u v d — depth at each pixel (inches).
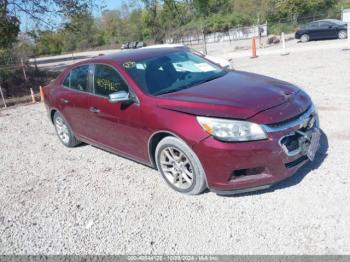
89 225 153.0
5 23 886.4
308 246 121.6
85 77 213.9
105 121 195.3
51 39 1126.4
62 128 253.3
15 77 799.1
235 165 141.0
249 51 883.4
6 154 265.1
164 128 157.9
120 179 191.5
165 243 134.3
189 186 160.7
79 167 216.8
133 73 183.5
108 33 3058.6
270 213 141.5
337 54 529.7
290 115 145.9
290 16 1536.7
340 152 180.4
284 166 143.6
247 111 143.0
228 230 135.6
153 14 2123.5
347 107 251.1
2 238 153.3
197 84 178.5
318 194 148.4
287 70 443.5
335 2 1505.9
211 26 1836.9
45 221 161.8
